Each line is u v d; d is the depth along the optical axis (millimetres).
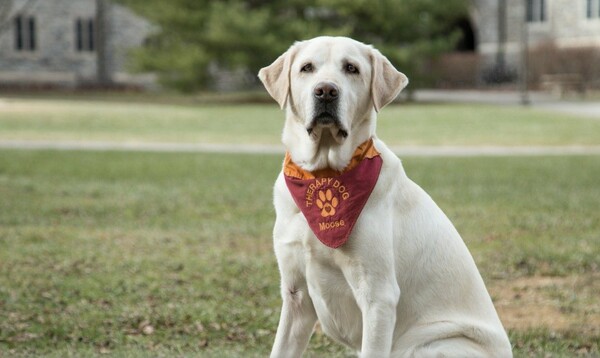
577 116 30375
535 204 12266
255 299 7301
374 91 4422
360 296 4234
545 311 6941
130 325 6492
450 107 36656
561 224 10648
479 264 8461
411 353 4383
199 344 6031
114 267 8406
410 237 4426
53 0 55000
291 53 4543
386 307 4199
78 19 56062
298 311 4578
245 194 13602
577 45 47094
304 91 4383
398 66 41812
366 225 4215
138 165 17531
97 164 17562
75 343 6004
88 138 23328
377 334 4191
